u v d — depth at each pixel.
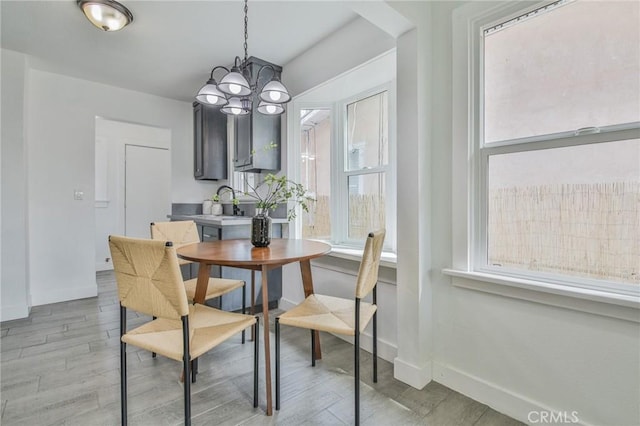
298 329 2.50
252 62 2.72
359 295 1.40
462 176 1.59
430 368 1.73
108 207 4.73
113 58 2.78
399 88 1.71
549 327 1.32
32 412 1.48
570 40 1.30
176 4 2.01
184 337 1.17
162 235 2.21
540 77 1.38
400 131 1.71
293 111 2.81
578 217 1.29
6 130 2.66
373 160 2.50
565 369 1.28
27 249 2.92
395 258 2.04
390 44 1.95
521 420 1.40
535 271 1.40
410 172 1.67
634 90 1.15
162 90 3.59
